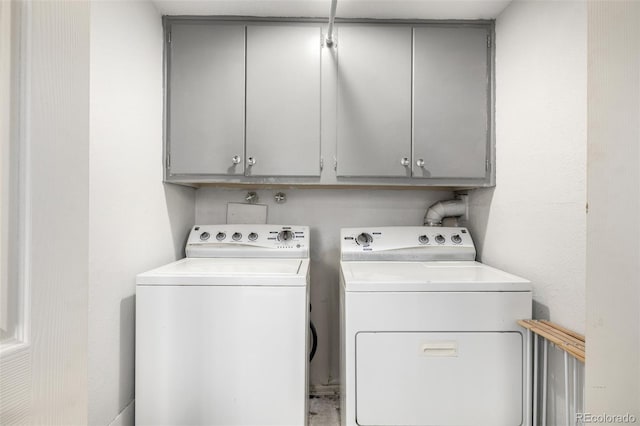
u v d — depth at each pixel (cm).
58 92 48
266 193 219
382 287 128
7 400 40
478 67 172
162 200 168
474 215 200
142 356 128
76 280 51
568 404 109
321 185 187
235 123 170
